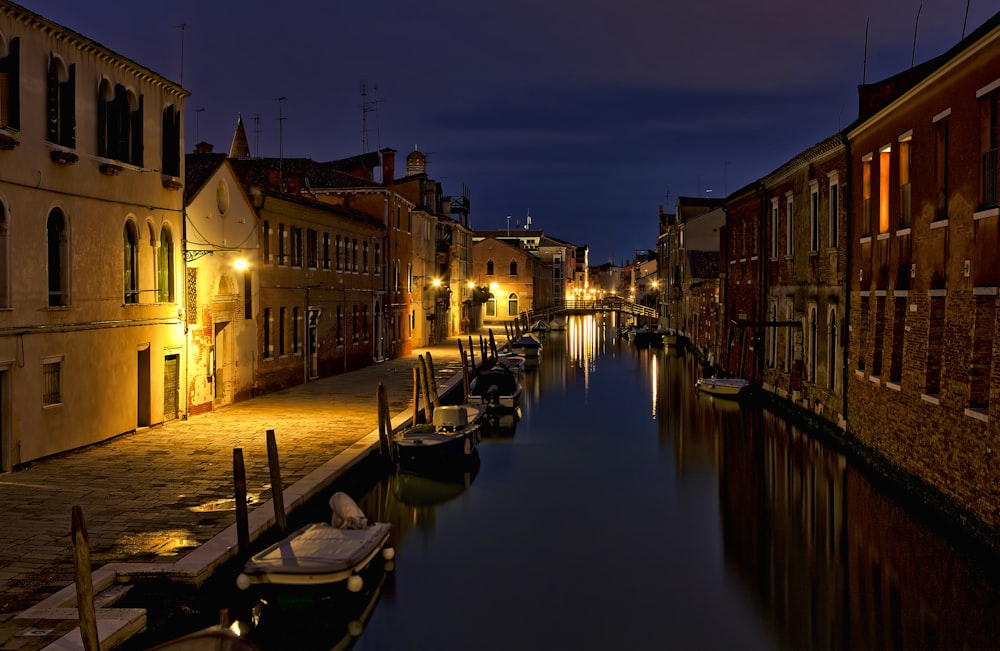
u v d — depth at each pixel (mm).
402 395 26484
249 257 24641
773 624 10695
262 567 10531
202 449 17000
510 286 79375
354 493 16422
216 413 22016
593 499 17125
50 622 8406
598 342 66312
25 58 14516
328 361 32094
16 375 14391
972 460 12453
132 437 18203
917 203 15258
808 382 23516
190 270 20969
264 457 16281
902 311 16500
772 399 28016
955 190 13500
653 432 24859
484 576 12594
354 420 21047
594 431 25234
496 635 10508
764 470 19172
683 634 10453
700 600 11570
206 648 7652
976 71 12766
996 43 12062
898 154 16547
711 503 16594
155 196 19109
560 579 12469
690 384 37188
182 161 20406
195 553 10484
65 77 15773
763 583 12180
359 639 10430
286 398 25297
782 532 14555
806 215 23906
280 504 12328
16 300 14352
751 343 31500
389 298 40719
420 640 10398
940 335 14445
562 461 20906
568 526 15234
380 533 12180
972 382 12656
